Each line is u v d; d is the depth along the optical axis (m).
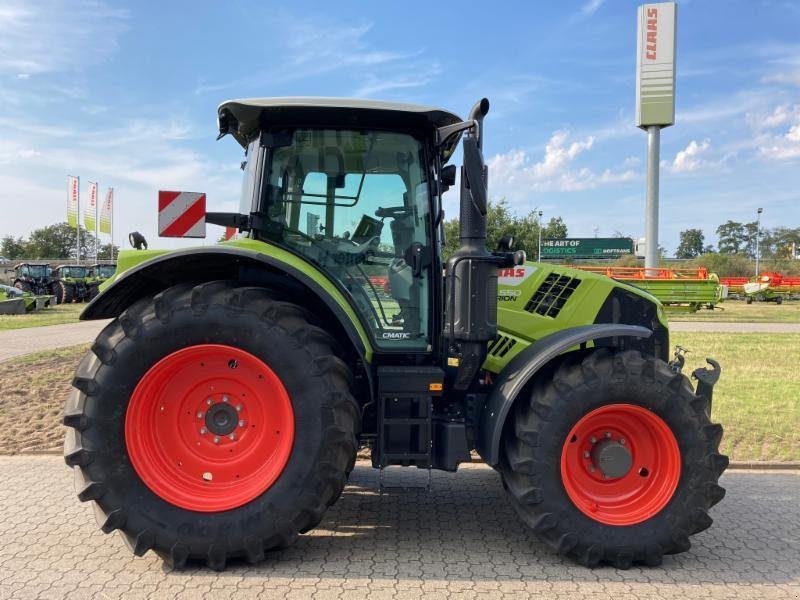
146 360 2.99
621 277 21.42
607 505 3.20
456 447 3.29
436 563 3.14
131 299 3.45
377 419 3.32
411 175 3.49
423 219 3.48
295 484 3.01
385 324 3.49
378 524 3.68
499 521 3.74
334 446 3.04
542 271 3.92
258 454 3.12
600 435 3.25
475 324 3.20
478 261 3.19
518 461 3.13
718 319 20.02
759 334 14.60
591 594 2.84
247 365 3.09
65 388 7.57
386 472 4.69
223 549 2.98
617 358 3.18
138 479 2.98
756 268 49.12
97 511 3.01
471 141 3.09
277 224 3.43
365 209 3.49
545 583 2.94
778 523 3.74
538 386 3.23
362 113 3.33
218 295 3.05
